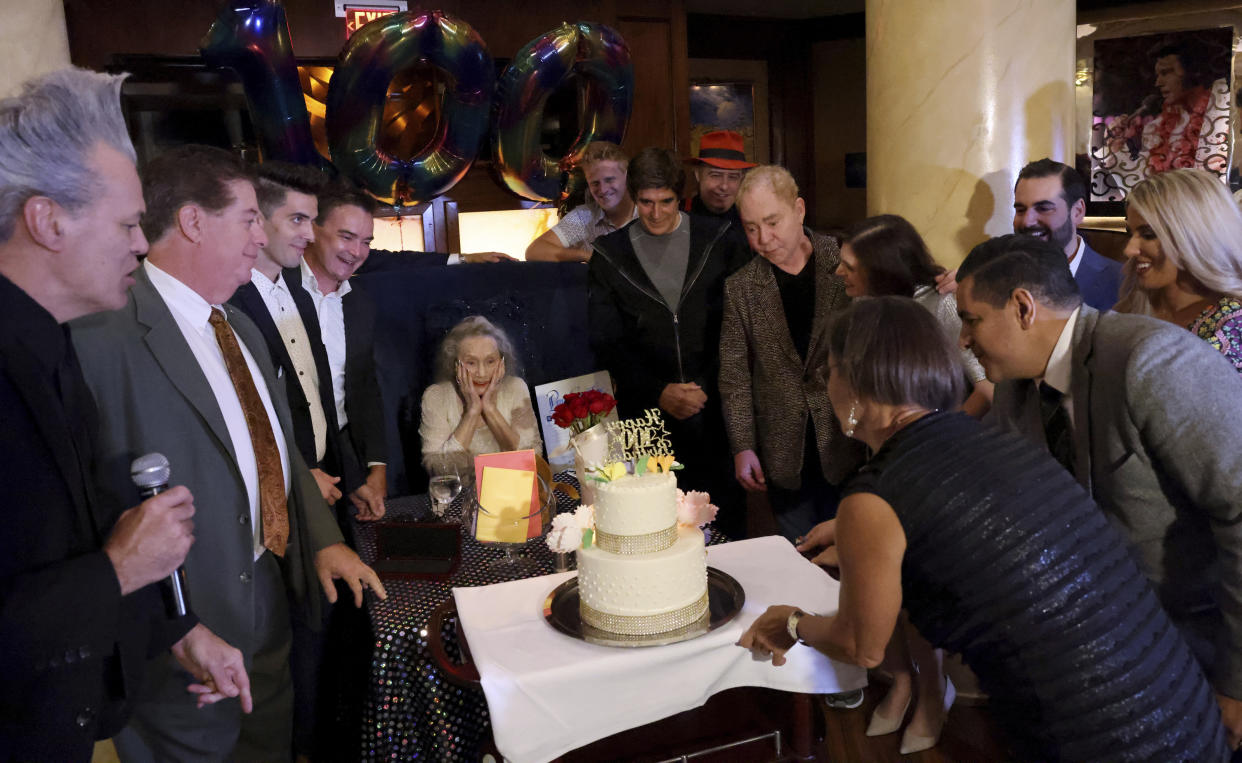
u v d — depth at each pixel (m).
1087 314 1.82
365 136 4.77
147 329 1.88
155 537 1.39
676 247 3.37
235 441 2.01
